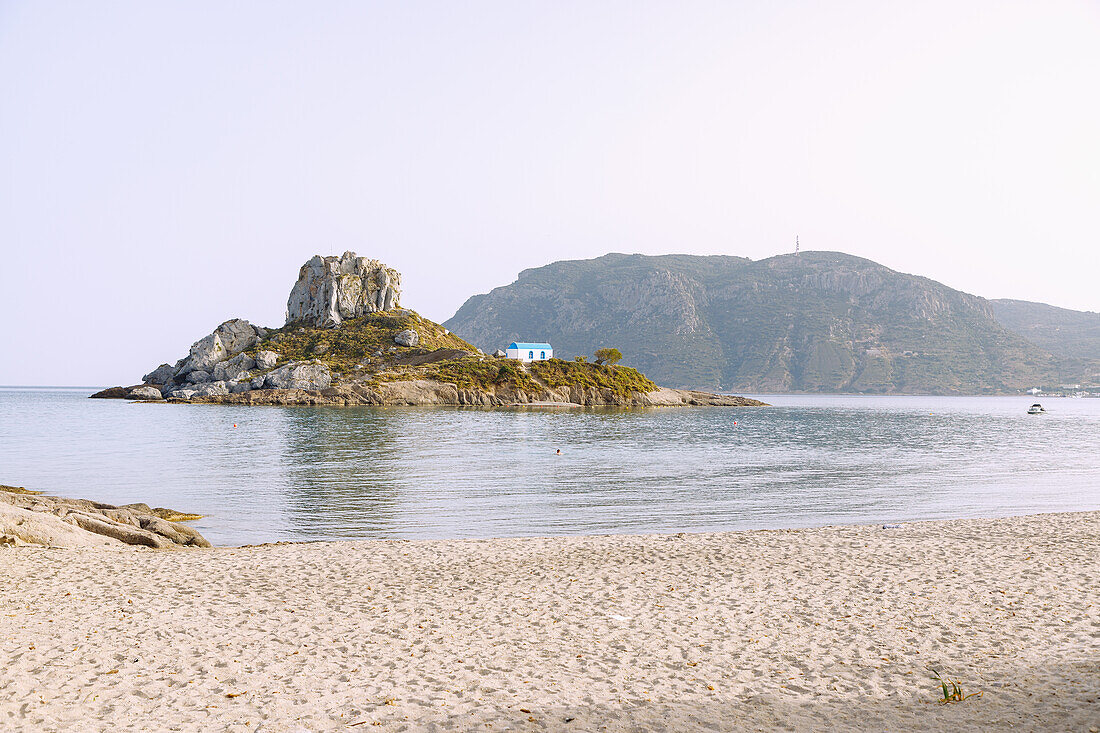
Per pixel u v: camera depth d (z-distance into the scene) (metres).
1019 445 78.38
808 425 117.38
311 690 10.07
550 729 8.84
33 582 15.95
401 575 17.34
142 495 38.28
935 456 64.38
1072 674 10.30
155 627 12.88
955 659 11.20
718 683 10.39
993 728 8.66
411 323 198.75
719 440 81.19
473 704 9.61
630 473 49.53
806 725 8.94
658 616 13.80
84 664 10.90
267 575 17.27
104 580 16.36
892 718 9.09
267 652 11.66
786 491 41.12
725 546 20.78
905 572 17.00
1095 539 20.72
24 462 53.78
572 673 10.81
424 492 39.81
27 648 11.52
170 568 17.88
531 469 51.28
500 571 17.78
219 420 106.25
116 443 69.81
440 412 131.00
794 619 13.52
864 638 12.34
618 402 178.00
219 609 14.16
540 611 14.21
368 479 45.00
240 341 190.00
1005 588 15.32
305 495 38.44
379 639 12.41
